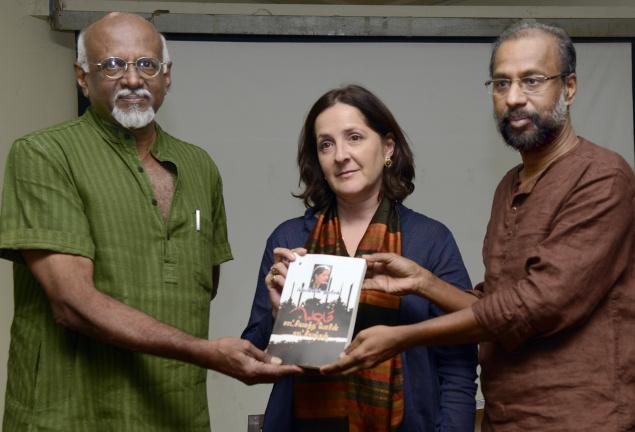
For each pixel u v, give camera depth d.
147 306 1.93
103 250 1.91
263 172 3.83
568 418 1.66
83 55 2.01
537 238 1.73
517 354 1.74
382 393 1.87
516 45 1.77
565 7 3.92
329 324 1.78
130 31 1.97
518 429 1.73
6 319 3.62
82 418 1.89
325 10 3.87
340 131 1.94
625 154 3.94
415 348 1.92
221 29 3.79
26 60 3.74
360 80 3.87
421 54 3.89
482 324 1.70
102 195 1.92
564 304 1.64
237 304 3.78
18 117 3.70
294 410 1.94
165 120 3.80
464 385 1.95
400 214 2.04
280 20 3.81
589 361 1.67
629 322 1.70
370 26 3.83
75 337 1.91
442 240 2.00
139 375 1.93
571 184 1.71
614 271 1.68
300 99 3.85
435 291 1.84
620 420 1.65
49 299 1.86
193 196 2.08
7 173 1.93
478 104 3.89
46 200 1.86
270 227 3.82
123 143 1.99
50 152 1.90
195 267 2.03
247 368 1.77
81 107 3.81
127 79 1.95
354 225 2.04
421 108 3.88
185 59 3.81
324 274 1.84
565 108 1.78
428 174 3.87
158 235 1.97
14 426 1.92
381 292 1.88
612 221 1.67
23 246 1.83
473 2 4.25
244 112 3.83
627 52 3.95
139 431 1.91
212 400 3.76
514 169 1.96
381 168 2.00
